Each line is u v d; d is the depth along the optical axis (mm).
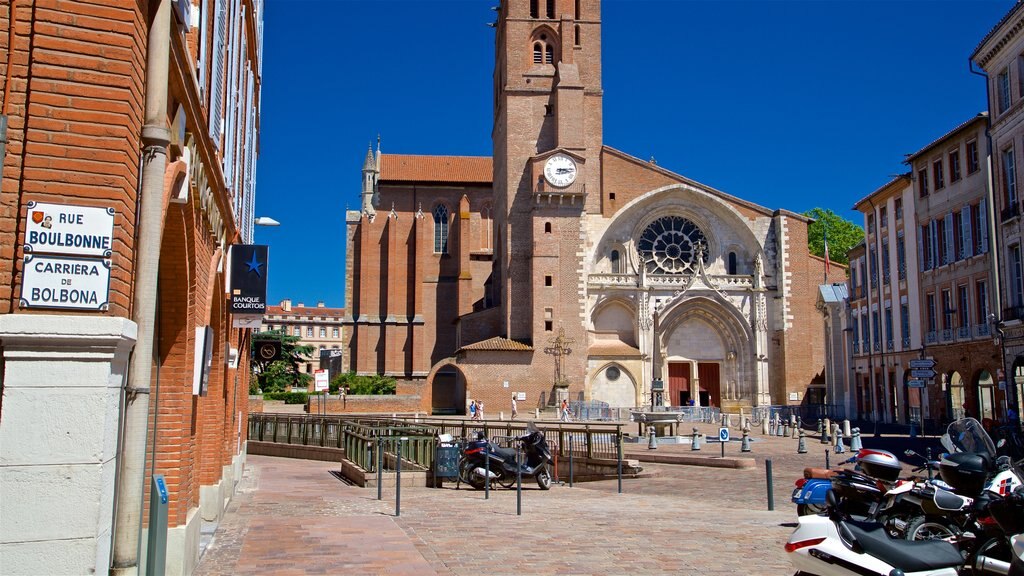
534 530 14422
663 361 63250
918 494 11945
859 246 57688
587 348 61375
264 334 72938
